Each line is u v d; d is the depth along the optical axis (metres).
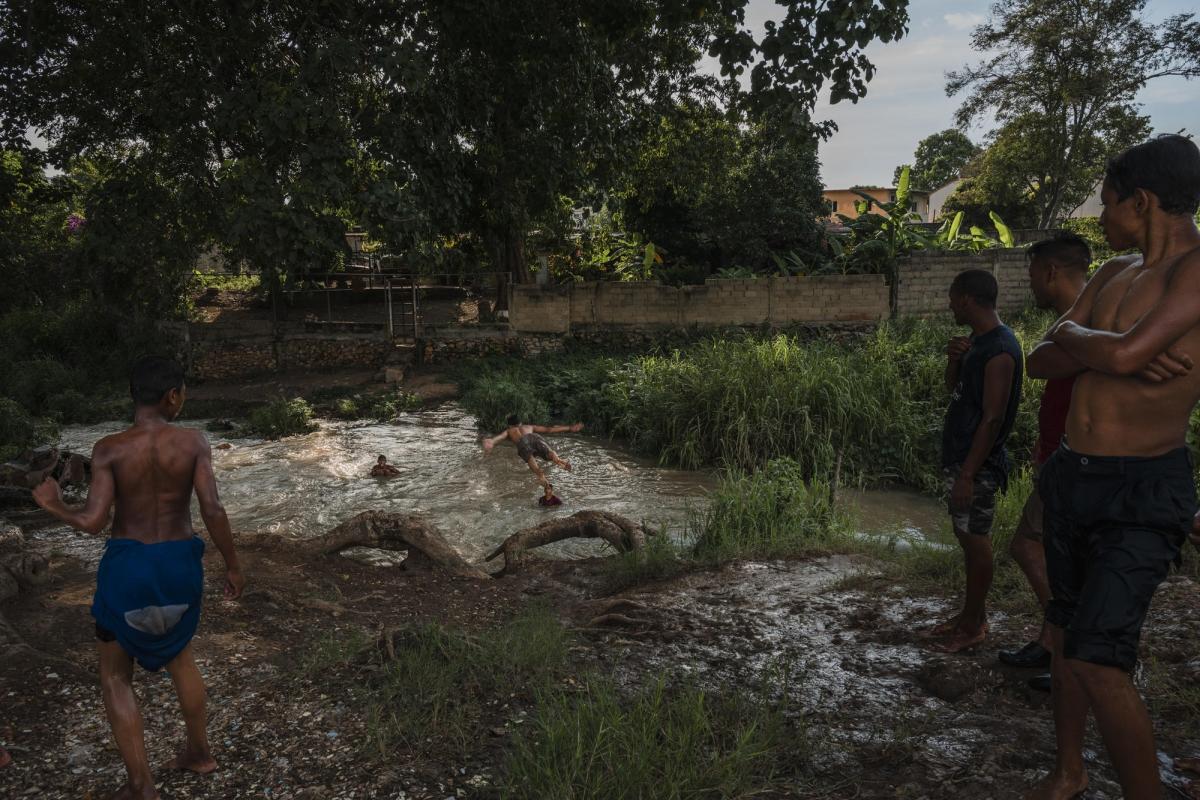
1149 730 2.15
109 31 12.57
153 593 2.80
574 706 3.46
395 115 13.76
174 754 3.29
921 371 13.95
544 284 22.62
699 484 11.69
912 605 4.93
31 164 16.56
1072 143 31.69
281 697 3.77
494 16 12.55
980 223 39.47
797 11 7.63
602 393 15.88
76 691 3.85
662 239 28.30
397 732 3.32
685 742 2.97
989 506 3.81
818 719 3.38
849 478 12.02
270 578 5.82
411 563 6.72
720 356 14.70
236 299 27.33
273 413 15.34
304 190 11.14
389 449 13.84
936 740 3.12
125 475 2.85
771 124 8.66
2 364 18.28
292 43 12.41
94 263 19.52
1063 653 2.27
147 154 15.62
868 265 20.34
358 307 26.52
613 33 12.30
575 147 16.86
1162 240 2.21
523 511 10.23
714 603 5.34
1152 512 2.20
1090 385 2.34
